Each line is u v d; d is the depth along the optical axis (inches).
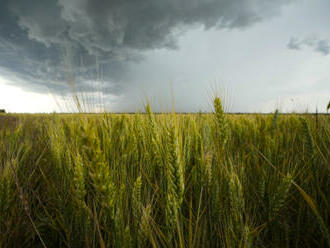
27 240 56.7
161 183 64.1
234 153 80.0
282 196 53.0
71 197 60.2
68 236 53.8
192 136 85.2
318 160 71.3
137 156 79.9
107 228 51.9
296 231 58.2
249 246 40.8
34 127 153.8
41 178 85.7
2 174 59.9
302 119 71.3
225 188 57.0
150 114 75.5
